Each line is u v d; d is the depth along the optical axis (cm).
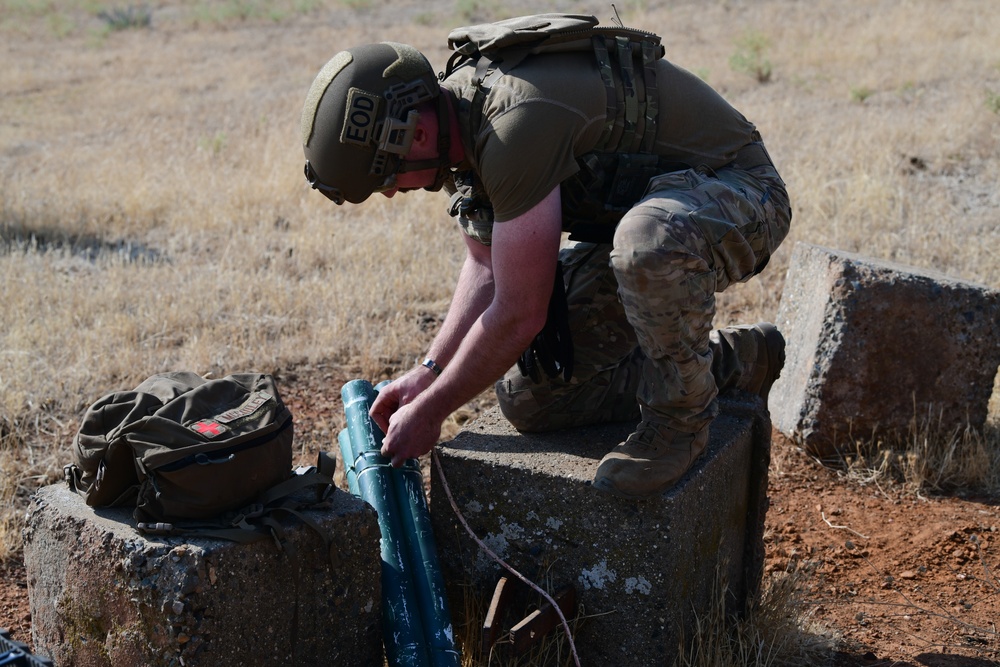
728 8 1875
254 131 1108
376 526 254
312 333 550
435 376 278
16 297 591
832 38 1495
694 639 274
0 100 1469
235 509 237
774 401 459
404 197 809
